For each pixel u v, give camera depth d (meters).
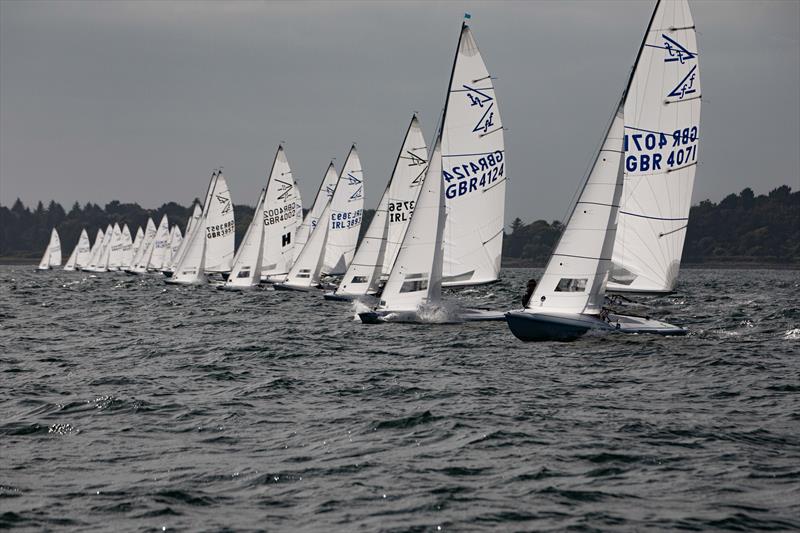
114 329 99.00
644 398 53.62
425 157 117.69
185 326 102.44
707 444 42.22
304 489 35.78
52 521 32.34
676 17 82.25
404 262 95.19
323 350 76.62
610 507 33.66
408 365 67.44
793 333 89.12
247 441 43.22
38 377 62.56
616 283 84.62
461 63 94.00
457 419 47.22
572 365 66.50
